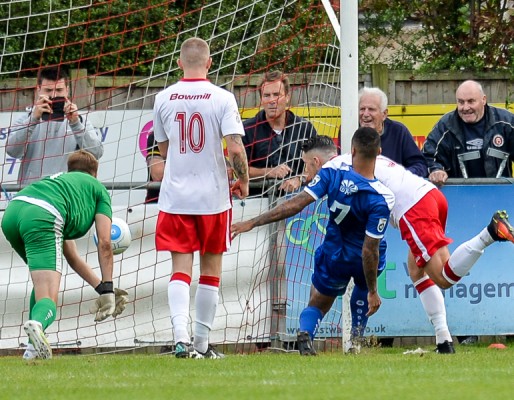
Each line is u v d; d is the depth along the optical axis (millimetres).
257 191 34125
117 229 31656
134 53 47844
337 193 27344
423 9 50906
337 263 28094
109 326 33531
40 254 26938
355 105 30078
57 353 33406
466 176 35875
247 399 18062
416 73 47125
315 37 39375
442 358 26688
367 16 51688
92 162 29203
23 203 27266
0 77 46500
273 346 33625
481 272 34531
